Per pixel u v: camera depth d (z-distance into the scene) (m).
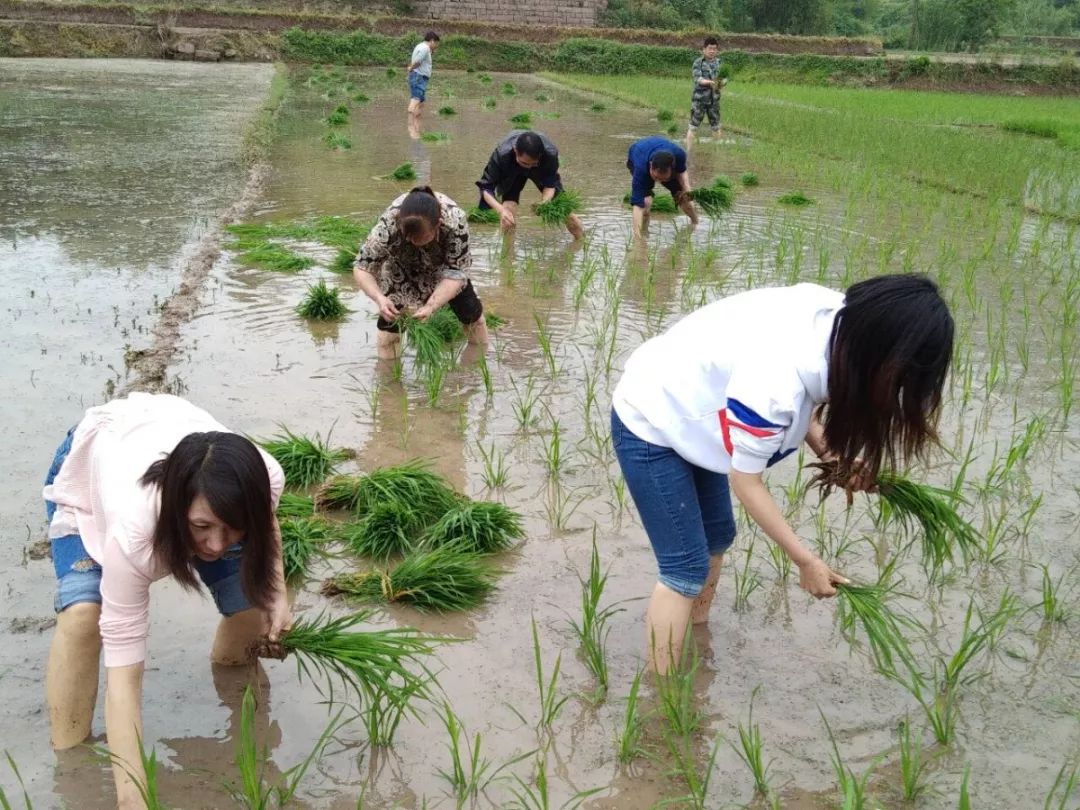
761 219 11.89
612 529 4.94
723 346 3.35
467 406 6.26
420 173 14.16
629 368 3.62
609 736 3.55
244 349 6.89
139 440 3.15
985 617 4.28
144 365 6.39
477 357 7.08
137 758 3.02
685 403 3.40
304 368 6.64
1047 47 54.31
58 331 7.01
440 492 4.99
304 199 12.04
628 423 3.52
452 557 4.43
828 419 3.11
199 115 19.56
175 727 3.51
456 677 3.83
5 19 34.25
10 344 6.70
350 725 3.58
